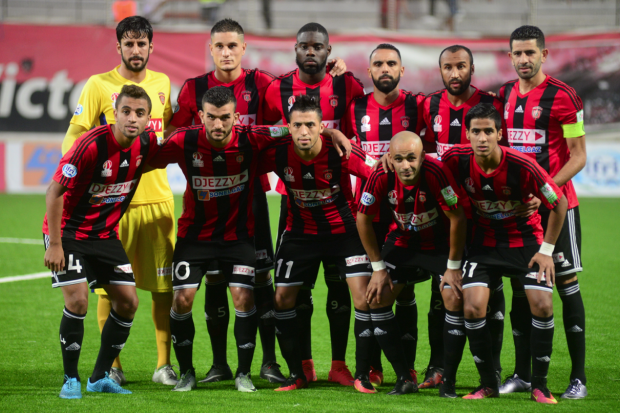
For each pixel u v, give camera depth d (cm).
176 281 1216
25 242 2880
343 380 1285
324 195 1230
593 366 1347
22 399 1105
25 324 1692
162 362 1312
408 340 1298
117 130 1147
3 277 2255
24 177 4359
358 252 1229
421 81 4241
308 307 1321
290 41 4256
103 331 1191
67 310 1138
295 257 1238
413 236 1216
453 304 1159
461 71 1300
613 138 4231
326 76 1430
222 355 1316
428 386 1257
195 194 1216
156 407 1055
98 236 1190
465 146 1184
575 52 4166
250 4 4516
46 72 4256
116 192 1190
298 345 1231
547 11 5241
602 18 5197
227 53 1355
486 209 1174
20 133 4309
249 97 1409
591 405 1076
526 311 1229
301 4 5638
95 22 4794
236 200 1225
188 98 1408
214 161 1191
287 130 1224
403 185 1159
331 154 1208
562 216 1121
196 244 1224
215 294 1302
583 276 2267
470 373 1347
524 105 1280
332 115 1427
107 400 1103
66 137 1341
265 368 1321
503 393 1199
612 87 4159
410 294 1292
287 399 1113
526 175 1120
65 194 1159
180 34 4191
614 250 2712
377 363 1296
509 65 4197
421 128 1416
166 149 1212
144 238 1356
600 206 3919
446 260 1198
